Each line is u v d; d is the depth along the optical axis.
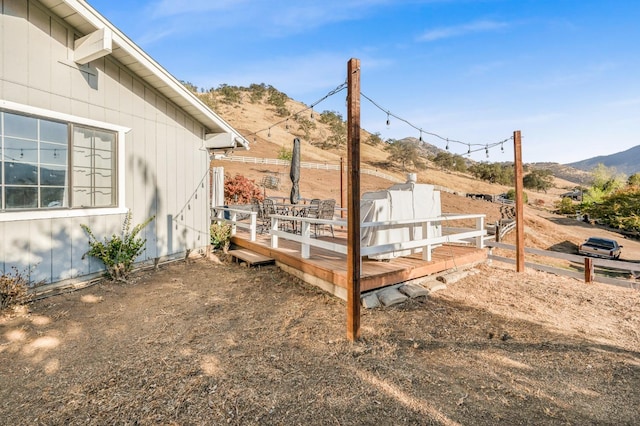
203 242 8.00
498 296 5.73
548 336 4.09
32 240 4.66
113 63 5.74
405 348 3.67
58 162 4.98
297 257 6.07
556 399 2.75
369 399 2.71
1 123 4.32
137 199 6.26
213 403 2.63
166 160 6.91
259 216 9.64
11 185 4.44
